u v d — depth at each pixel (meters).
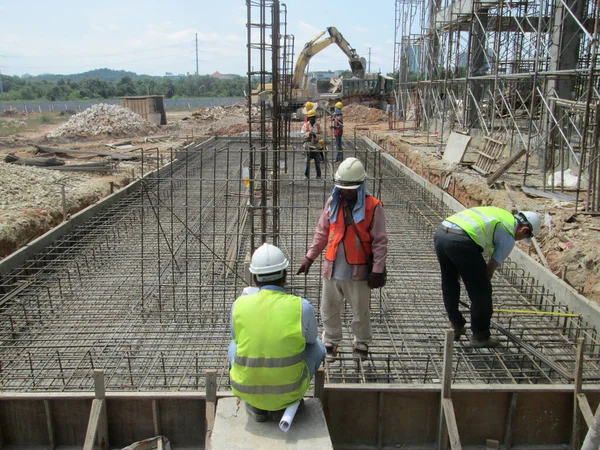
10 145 18.48
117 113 22.64
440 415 3.56
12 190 8.83
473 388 3.57
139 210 8.62
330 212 4.07
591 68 7.46
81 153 15.02
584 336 4.62
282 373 2.91
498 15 13.11
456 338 4.57
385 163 13.41
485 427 3.70
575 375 3.53
